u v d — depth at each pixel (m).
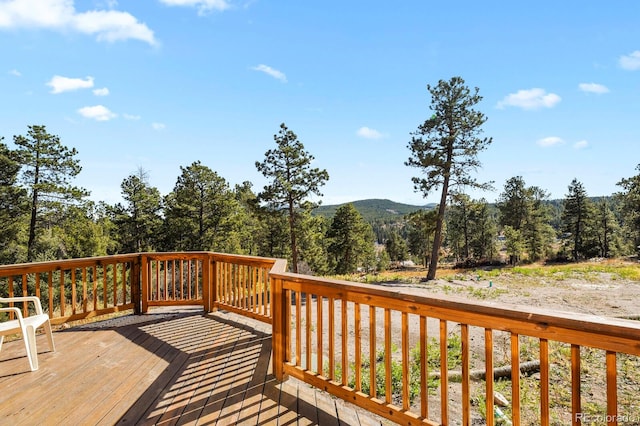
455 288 12.27
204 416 2.55
